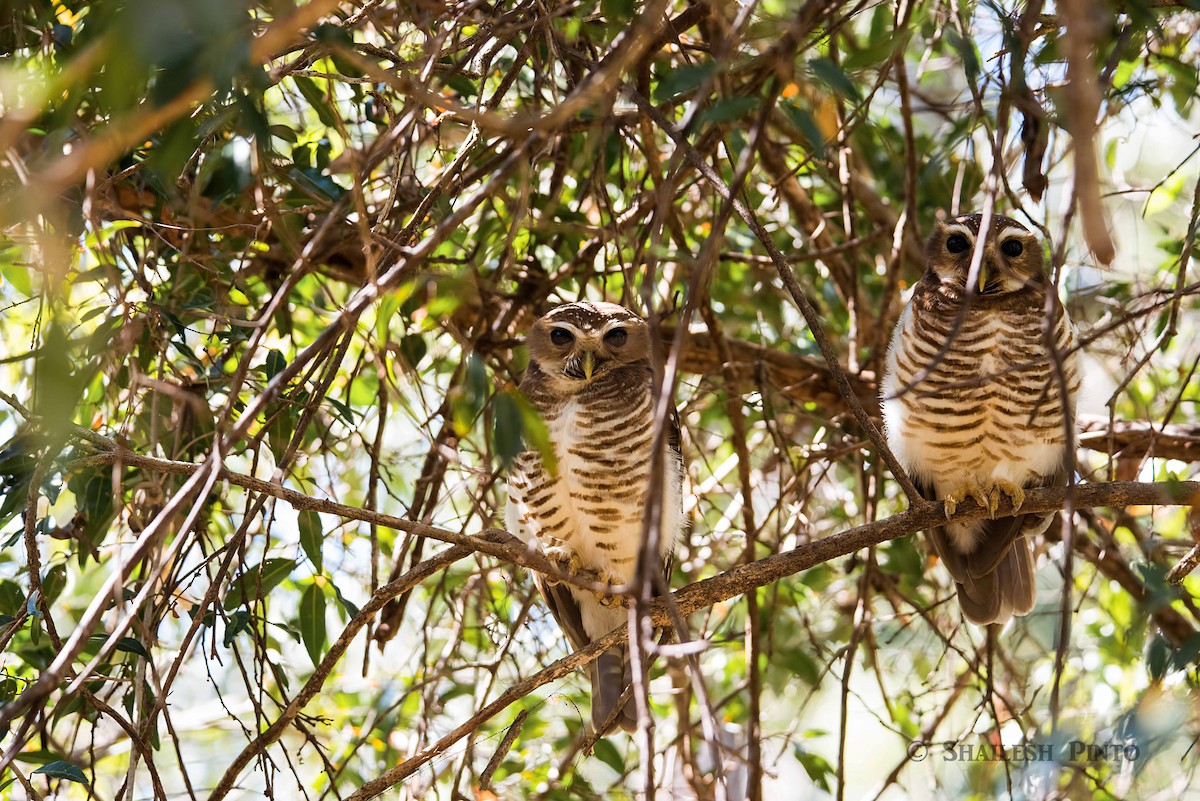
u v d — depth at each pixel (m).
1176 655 8.06
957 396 9.98
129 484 9.66
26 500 7.80
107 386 10.26
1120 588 12.32
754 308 12.91
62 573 9.38
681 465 10.78
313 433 11.24
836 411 12.41
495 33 7.52
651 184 12.05
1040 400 6.50
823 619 13.13
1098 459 13.24
